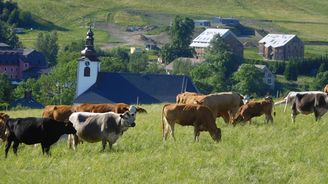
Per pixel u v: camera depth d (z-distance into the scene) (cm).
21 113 5172
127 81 12175
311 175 2192
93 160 2511
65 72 13475
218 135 2900
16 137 2700
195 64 19950
